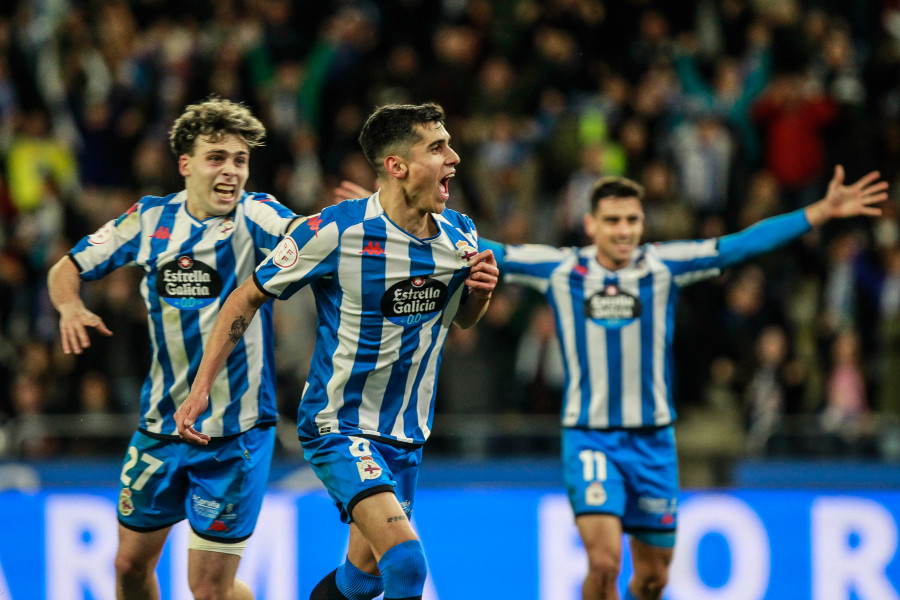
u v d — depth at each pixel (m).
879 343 32.09
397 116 14.90
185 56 38.69
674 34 41.75
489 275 15.05
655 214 34.59
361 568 16.45
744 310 31.38
